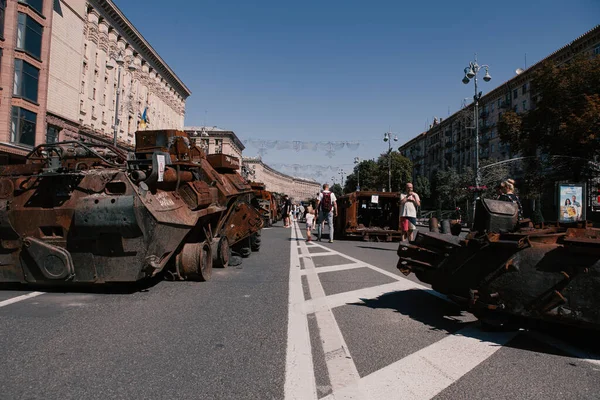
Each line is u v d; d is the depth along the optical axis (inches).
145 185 224.4
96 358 138.2
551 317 145.6
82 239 215.5
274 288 260.1
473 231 182.9
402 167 2829.7
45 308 202.1
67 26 1498.5
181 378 123.6
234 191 366.9
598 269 137.3
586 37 1718.8
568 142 1226.0
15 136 1225.4
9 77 1202.0
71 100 1530.5
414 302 228.4
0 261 223.6
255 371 129.6
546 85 1273.4
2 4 1189.7
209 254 292.4
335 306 216.5
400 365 136.3
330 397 112.4
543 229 173.3
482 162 1942.7
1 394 111.0
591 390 118.7
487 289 163.9
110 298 225.8
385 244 650.8
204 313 197.8
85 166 237.9
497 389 118.8
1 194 224.1
